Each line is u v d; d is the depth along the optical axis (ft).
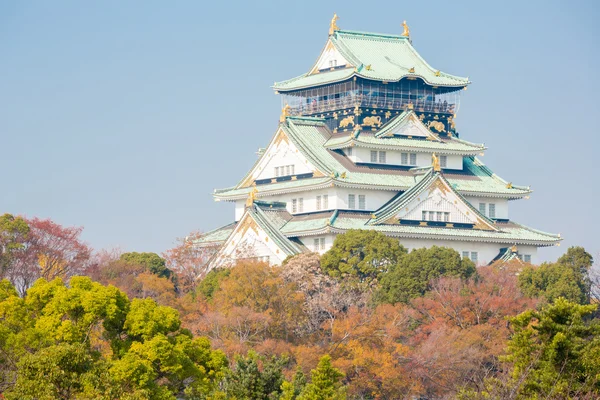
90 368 571.28
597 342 572.51
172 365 610.24
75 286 625.82
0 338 602.85
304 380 644.69
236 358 648.38
